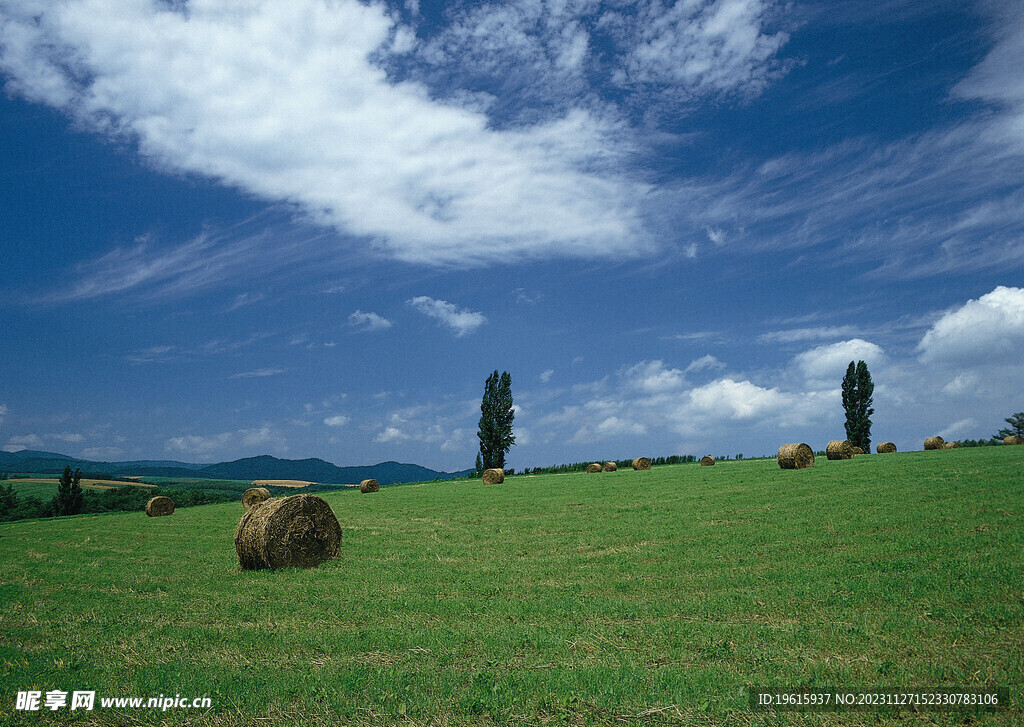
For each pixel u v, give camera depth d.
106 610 12.42
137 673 8.30
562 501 30.69
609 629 9.54
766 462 55.03
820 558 13.53
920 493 21.45
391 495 45.06
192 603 12.79
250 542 17.34
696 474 42.47
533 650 8.77
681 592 11.69
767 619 9.68
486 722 6.50
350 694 7.28
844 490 24.47
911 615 9.28
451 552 17.97
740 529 17.95
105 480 112.06
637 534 18.69
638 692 7.01
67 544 25.50
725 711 6.43
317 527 17.91
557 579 13.48
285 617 11.27
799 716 6.30
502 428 77.56
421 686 7.47
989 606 9.30
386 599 12.29
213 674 8.16
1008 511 16.86
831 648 8.17
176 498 77.69
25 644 10.05
